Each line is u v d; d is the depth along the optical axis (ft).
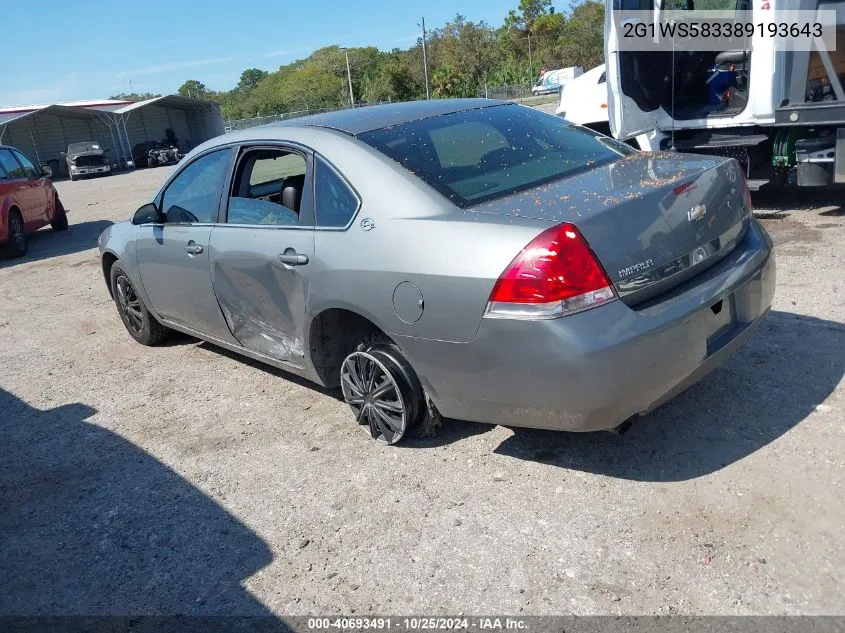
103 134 140.56
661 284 10.14
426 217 10.88
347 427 13.65
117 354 19.56
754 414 11.96
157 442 14.11
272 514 11.26
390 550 10.05
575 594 8.79
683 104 28.04
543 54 219.61
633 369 9.53
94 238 42.01
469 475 11.50
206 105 147.84
